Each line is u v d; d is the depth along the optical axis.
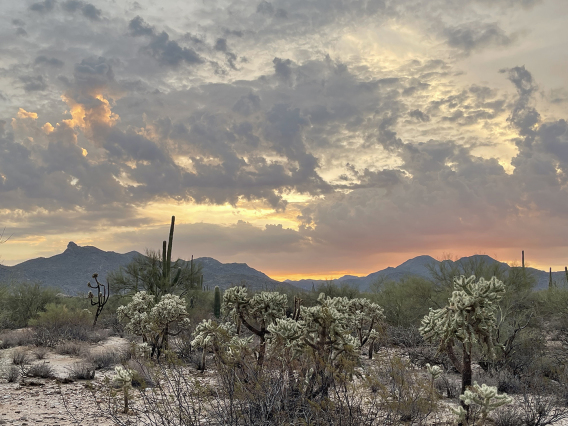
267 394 5.46
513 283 19.22
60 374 11.39
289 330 6.54
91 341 18.67
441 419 6.53
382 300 21.66
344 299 10.32
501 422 6.96
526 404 7.68
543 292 19.23
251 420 5.23
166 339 12.19
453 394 8.70
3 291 19.62
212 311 27.91
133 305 16.42
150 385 8.40
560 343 13.65
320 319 6.64
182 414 5.62
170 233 25.33
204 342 9.52
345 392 5.62
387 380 6.83
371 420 5.33
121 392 8.61
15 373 10.52
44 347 16.23
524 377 10.03
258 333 9.06
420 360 11.51
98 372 11.85
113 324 23.47
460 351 11.16
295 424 5.22
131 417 6.75
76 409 7.50
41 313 21.81
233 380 5.88
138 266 25.22
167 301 12.57
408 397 5.91
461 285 6.27
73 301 31.02
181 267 26.86
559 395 8.59
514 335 11.16
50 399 8.38
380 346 13.88
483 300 6.09
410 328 15.49
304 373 5.98
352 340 6.74
